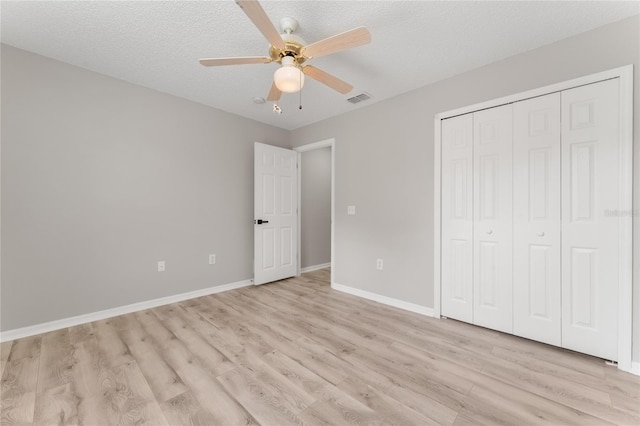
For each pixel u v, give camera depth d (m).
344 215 3.53
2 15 1.81
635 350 1.75
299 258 4.35
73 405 1.45
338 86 2.07
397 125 2.98
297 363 1.85
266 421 1.35
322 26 1.90
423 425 1.32
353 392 1.56
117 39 2.07
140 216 2.83
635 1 1.64
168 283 3.03
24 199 2.22
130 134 2.76
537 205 2.13
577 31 1.94
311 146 4.00
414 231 2.84
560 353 1.99
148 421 1.34
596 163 1.90
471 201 2.47
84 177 2.50
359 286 3.35
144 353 1.96
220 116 3.46
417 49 2.16
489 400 1.50
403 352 2.00
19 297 2.20
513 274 2.25
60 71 2.38
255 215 3.71
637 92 1.75
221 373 1.73
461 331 2.35
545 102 2.10
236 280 3.65
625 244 1.78
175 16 1.81
